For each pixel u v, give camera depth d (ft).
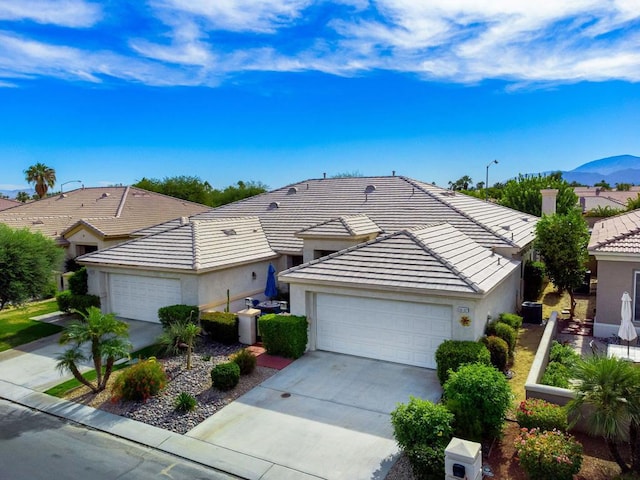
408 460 31.01
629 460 29.45
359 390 42.16
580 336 56.80
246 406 39.78
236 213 96.43
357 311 50.24
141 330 63.16
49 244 69.92
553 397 33.91
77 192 151.02
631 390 26.89
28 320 71.46
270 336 51.29
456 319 44.21
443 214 75.10
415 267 48.26
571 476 26.76
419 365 47.24
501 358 44.27
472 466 25.29
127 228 113.29
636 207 124.88
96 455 33.37
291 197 97.60
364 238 68.80
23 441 35.65
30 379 48.24
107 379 44.55
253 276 71.36
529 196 136.15
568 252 62.69
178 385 44.14
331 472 30.32
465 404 30.71
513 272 63.93
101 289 70.44
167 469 31.37
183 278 62.18
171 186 211.00
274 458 32.07
